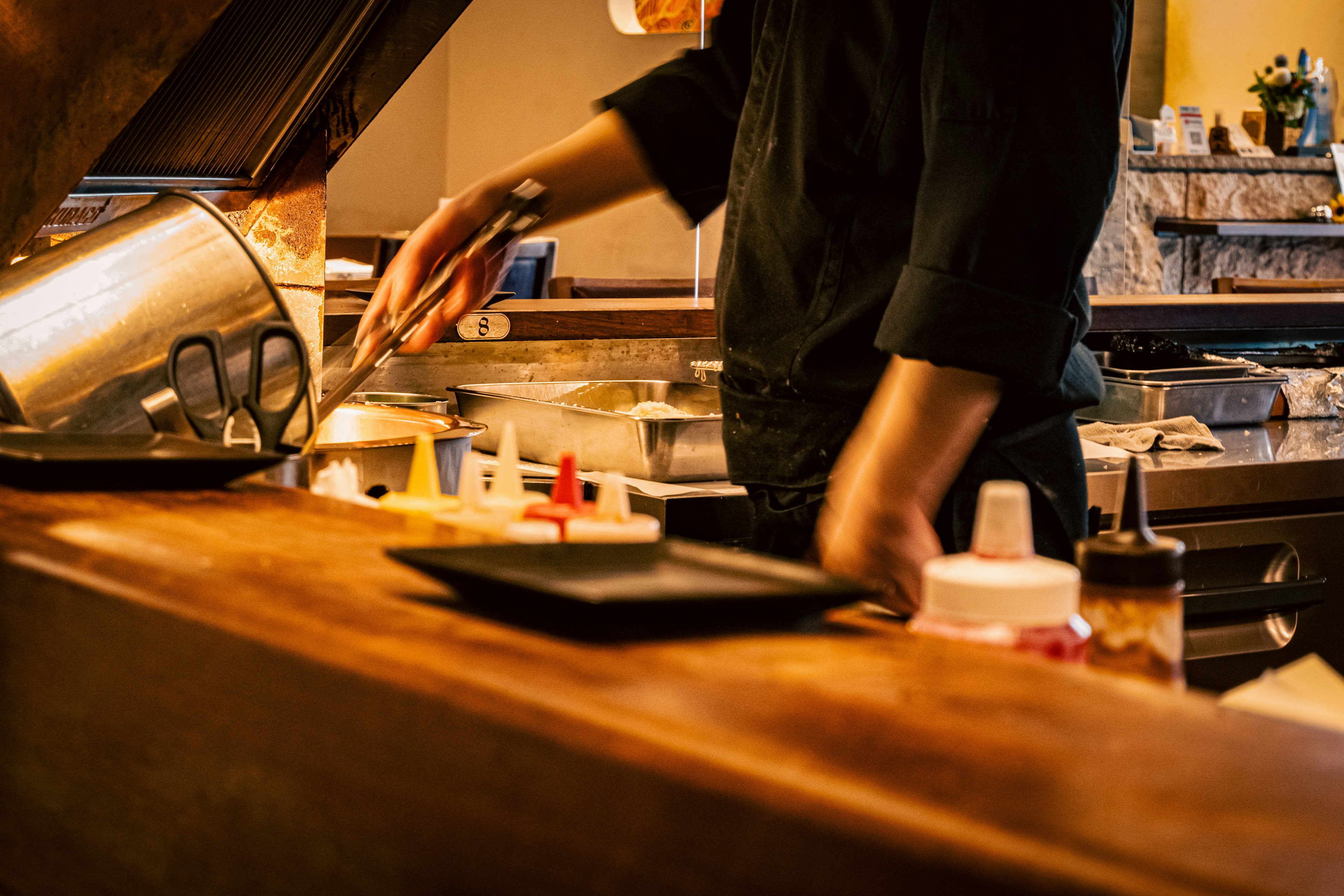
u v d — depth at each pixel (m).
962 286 1.06
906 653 0.49
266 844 0.50
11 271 1.08
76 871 0.59
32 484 0.77
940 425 1.06
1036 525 1.36
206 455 0.81
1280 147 6.55
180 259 1.11
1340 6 6.84
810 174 1.31
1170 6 6.67
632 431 1.88
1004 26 1.09
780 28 1.36
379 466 1.33
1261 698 0.54
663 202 4.99
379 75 1.59
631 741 0.39
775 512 1.42
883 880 0.33
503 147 5.57
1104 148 1.10
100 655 0.57
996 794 0.35
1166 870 0.31
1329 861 0.31
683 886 0.37
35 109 1.21
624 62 5.27
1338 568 2.18
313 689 0.48
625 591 0.52
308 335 1.66
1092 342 2.65
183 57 1.22
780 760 0.37
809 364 1.34
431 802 0.44
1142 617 0.63
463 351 2.20
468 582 0.54
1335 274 6.51
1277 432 2.48
